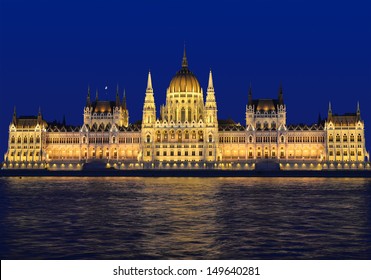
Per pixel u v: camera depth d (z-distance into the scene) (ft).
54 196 325.21
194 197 314.35
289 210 237.25
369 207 252.42
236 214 219.82
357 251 138.51
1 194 344.28
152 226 182.50
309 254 134.72
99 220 199.72
